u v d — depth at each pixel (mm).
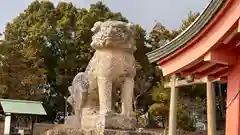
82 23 29891
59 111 30312
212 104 7457
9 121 17719
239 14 4414
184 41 5457
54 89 30641
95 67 7996
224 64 5277
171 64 5938
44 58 30484
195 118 24453
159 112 22906
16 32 29547
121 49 7805
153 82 29250
